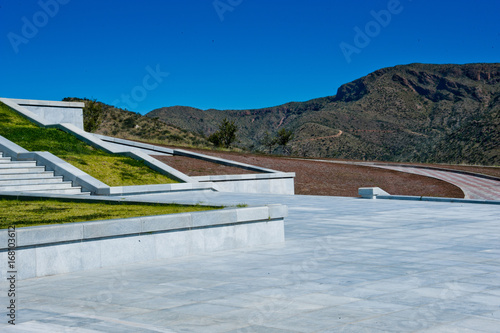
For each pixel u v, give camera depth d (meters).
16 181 18.23
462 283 6.43
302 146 132.25
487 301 5.50
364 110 168.38
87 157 23.25
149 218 8.45
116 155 24.92
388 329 4.50
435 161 92.50
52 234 7.33
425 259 8.19
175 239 8.89
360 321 4.77
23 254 7.11
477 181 37.81
